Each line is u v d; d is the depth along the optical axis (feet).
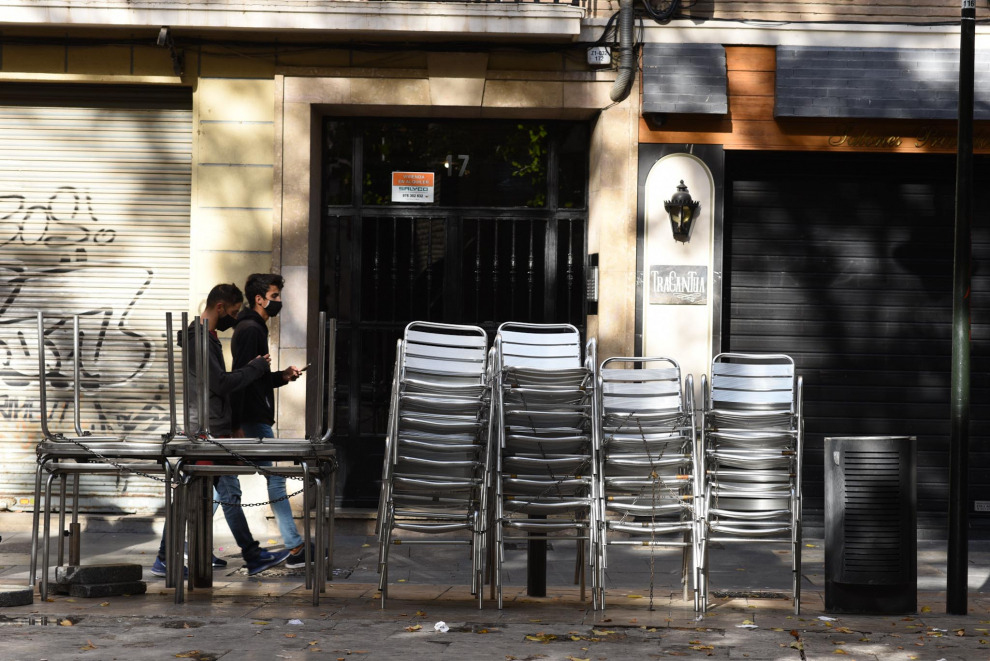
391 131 37.63
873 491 23.85
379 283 37.52
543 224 37.65
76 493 25.05
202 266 35.96
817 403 37.19
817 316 37.19
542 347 25.79
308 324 36.09
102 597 23.76
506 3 34.86
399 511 25.36
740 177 37.11
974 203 37.24
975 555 34.22
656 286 36.09
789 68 35.68
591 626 21.62
